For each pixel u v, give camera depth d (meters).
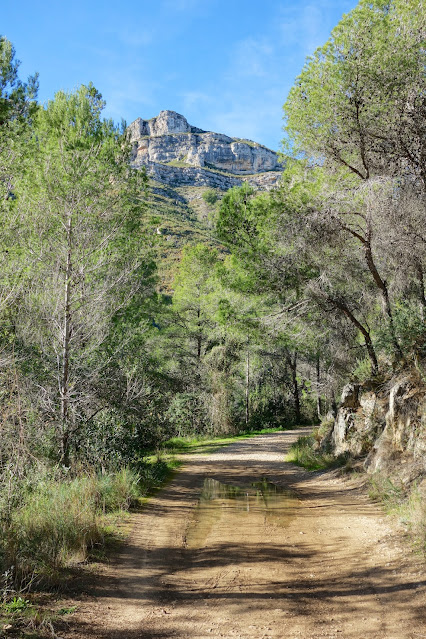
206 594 4.79
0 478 6.65
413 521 6.59
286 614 4.27
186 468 15.25
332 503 9.13
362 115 12.53
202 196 154.38
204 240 92.56
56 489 7.46
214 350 32.03
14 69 13.62
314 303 15.02
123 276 11.55
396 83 11.82
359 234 13.88
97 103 15.98
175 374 28.25
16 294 8.91
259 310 17.00
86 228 10.65
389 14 12.62
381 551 5.90
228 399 31.78
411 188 12.05
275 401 39.66
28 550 5.14
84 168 11.55
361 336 17.11
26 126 13.38
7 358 7.68
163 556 6.07
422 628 3.87
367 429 12.45
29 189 12.70
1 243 9.57
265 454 19.47
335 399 18.92
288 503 9.38
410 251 12.18
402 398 10.22
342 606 4.41
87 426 10.91
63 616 4.07
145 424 13.66
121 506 8.56
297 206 14.18
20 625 3.74
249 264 15.42
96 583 5.01
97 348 11.15
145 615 4.26
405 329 12.63
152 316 17.91
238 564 5.71
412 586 4.68
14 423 7.48
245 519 8.06
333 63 12.58
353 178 13.57
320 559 5.83
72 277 10.30
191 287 34.69
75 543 5.88
